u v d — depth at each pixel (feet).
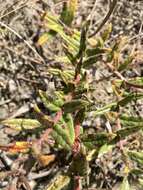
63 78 0.83
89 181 1.01
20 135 1.05
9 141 1.04
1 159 1.00
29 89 1.13
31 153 0.54
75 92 0.73
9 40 1.16
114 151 1.05
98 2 1.26
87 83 0.77
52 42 1.17
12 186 0.57
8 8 1.06
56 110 0.64
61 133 0.60
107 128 0.96
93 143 0.65
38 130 0.70
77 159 0.63
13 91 1.12
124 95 0.84
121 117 0.72
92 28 1.20
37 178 0.99
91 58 0.80
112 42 1.19
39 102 1.11
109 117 0.80
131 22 1.24
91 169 1.02
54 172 0.99
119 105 0.76
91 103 0.71
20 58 1.15
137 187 0.76
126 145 0.90
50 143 0.71
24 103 1.11
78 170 0.63
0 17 1.01
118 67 0.87
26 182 0.57
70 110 0.63
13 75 1.14
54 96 0.73
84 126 1.06
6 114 1.09
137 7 1.26
